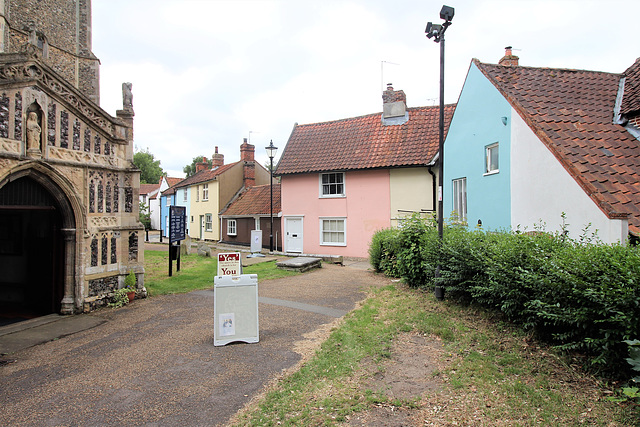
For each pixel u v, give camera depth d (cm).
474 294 673
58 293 896
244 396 455
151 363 570
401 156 1848
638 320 384
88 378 526
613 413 360
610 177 698
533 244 568
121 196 1010
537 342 527
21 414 433
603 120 887
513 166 958
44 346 679
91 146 925
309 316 794
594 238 657
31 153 779
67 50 1518
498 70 1125
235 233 2930
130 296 993
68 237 886
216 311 641
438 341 592
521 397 404
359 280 1223
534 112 891
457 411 391
